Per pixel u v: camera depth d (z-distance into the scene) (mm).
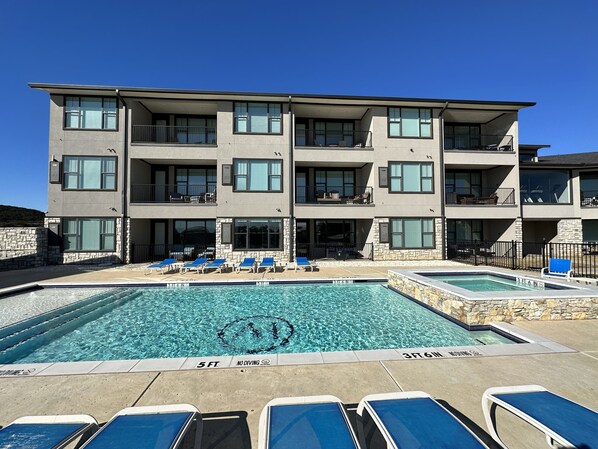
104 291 10508
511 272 9961
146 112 17969
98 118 16141
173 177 18891
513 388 2646
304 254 19312
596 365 4039
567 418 2180
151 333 6668
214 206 16672
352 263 16359
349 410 3051
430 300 8047
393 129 17656
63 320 7504
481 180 20250
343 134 19578
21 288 10016
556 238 19141
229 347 5906
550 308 6379
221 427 2812
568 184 19125
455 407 3096
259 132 16922
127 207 16188
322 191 19750
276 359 4234
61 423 2285
